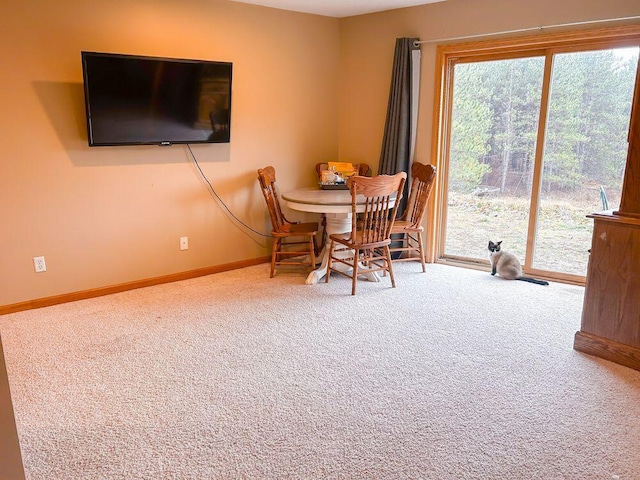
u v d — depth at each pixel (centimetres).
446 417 217
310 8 436
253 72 430
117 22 352
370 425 212
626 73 352
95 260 371
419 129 445
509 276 404
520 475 181
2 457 142
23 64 319
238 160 436
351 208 377
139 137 364
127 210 380
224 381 249
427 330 308
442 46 419
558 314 331
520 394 235
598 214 260
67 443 201
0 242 329
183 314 337
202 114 390
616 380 247
